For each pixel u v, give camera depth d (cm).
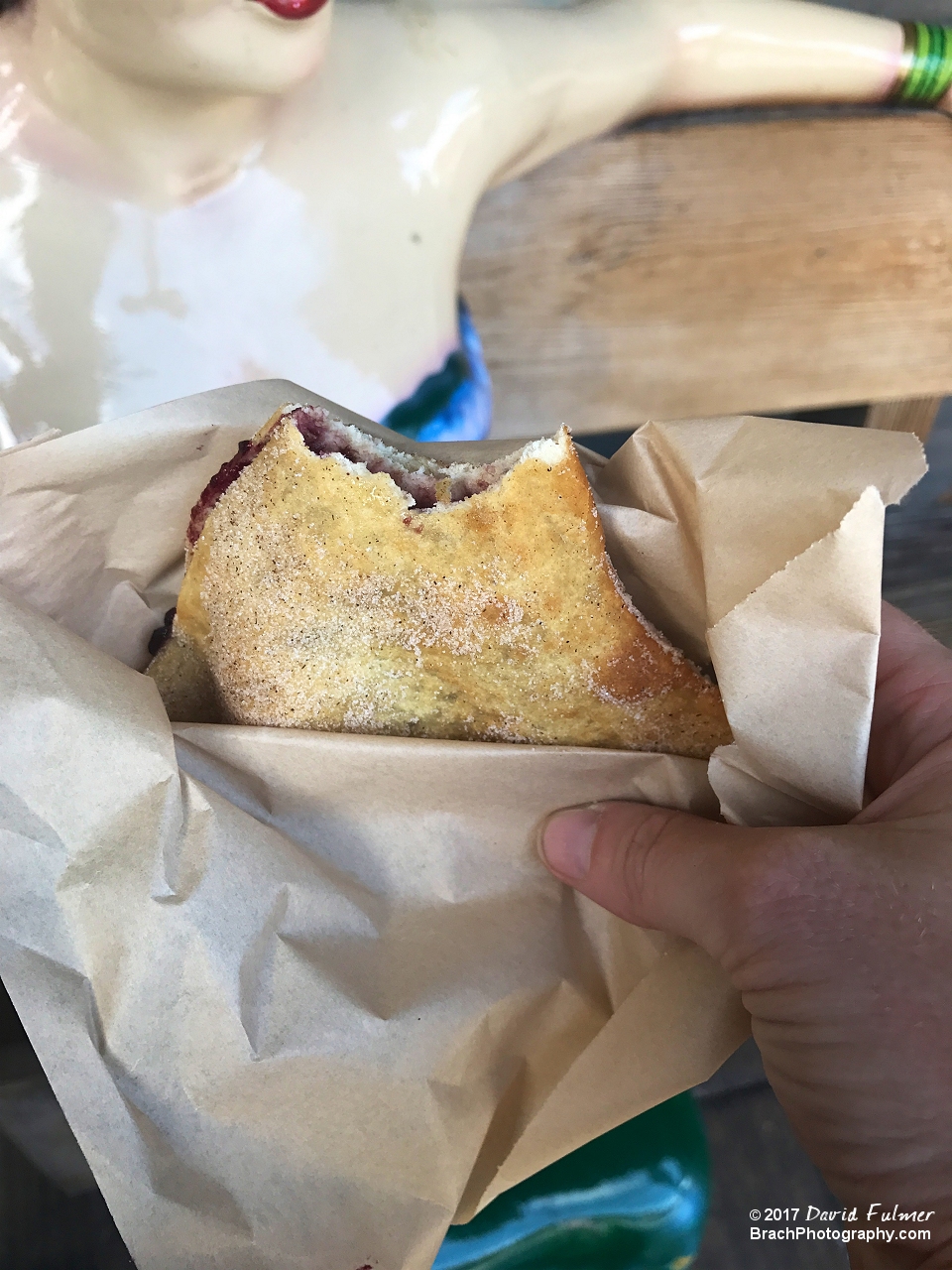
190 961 20
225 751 22
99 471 24
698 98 39
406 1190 21
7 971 19
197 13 27
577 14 36
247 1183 20
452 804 23
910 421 46
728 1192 45
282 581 23
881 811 22
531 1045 23
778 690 21
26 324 31
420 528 22
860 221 42
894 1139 19
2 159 30
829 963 20
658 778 24
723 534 21
